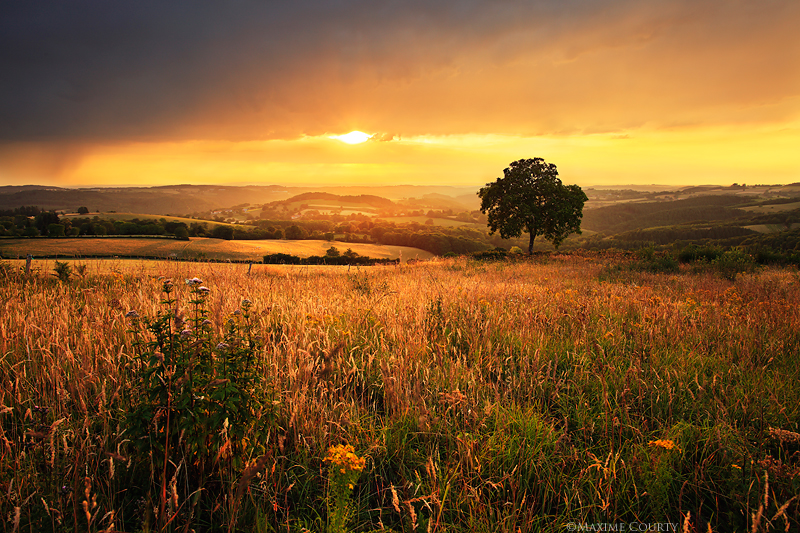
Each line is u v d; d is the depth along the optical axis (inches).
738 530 89.9
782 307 265.1
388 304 271.9
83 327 172.6
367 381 159.2
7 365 139.9
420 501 97.3
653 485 94.9
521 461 106.1
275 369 139.8
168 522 75.0
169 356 93.7
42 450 98.8
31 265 387.5
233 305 203.9
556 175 1510.8
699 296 340.2
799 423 123.4
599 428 125.5
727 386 144.1
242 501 93.0
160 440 95.2
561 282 465.4
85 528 81.5
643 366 166.1
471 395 135.6
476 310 241.6
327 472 105.0
